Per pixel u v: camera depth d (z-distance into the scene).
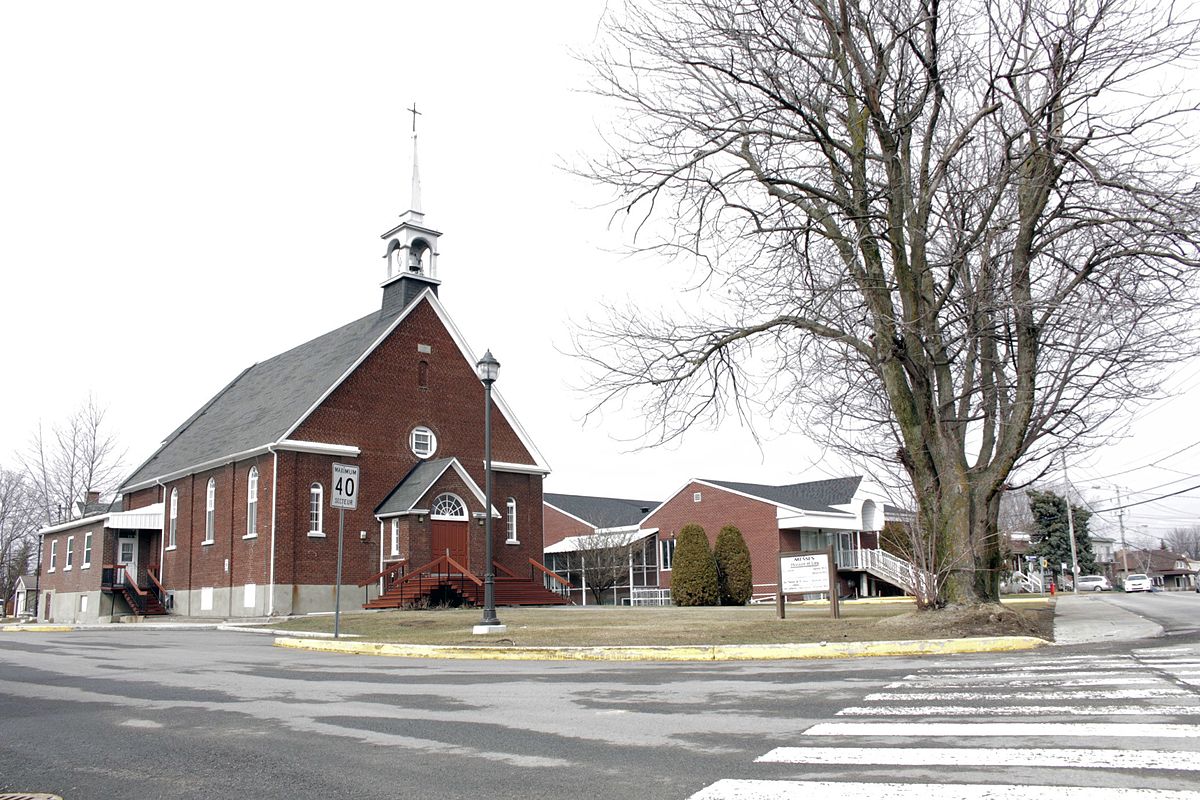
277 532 33.06
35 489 68.81
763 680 11.20
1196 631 17.64
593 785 6.07
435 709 9.54
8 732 8.79
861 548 54.00
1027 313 16.34
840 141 17.62
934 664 12.38
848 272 18.16
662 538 54.56
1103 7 15.11
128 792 6.38
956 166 17.45
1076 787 5.54
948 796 5.43
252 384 46.28
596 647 15.20
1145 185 15.61
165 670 14.40
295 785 6.39
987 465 17.67
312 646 19.33
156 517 41.91
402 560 34.12
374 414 36.38
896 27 16.23
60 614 45.72
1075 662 12.05
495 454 40.44
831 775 6.03
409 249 39.28
